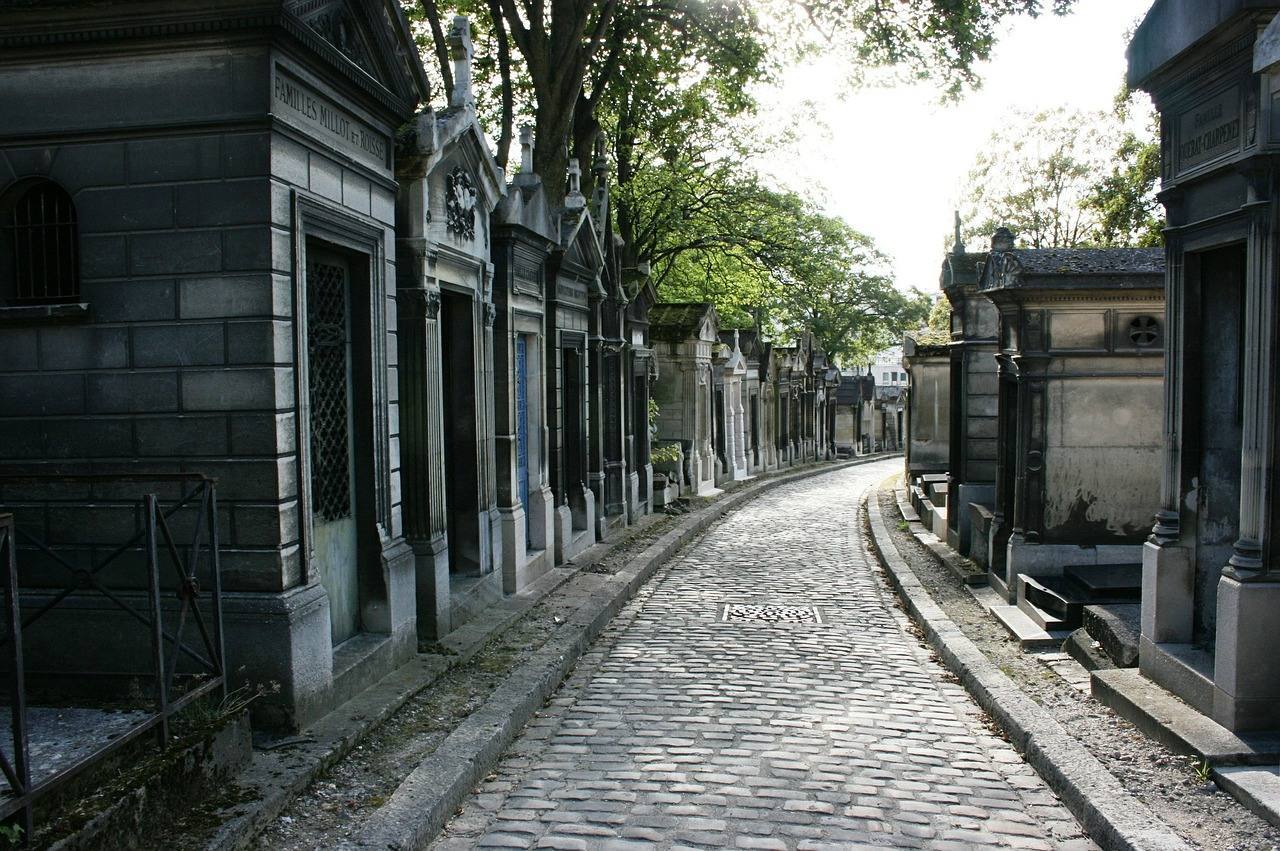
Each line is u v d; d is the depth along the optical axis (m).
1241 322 6.71
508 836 5.07
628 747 6.56
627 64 18.20
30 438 6.04
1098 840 4.98
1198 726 5.95
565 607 10.58
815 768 6.13
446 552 8.84
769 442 35.12
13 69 5.91
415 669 7.57
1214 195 6.39
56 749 4.78
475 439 10.05
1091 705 7.01
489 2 16.11
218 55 5.73
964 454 14.23
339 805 5.12
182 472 5.84
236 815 4.66
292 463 6.03
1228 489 6.83
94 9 5.64
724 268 29.52
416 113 8.16
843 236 29.12
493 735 6.24
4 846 3.74
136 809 4.29
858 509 23.36
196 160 5.81
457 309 10.01
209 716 5.18
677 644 9.77
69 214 6.10
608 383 17.19
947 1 15.40
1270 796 4.99
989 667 8.07
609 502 17.25
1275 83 5.52
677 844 4.97
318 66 6.23
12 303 6.12
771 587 13.09
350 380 7.31
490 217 10.76
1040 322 10.75
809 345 41.19
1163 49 6.64
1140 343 10.71
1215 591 6.85
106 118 5.85
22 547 6.05
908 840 5.04
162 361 5.91
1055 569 10.72
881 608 11.63
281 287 5.89
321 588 6.31
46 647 6.03
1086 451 10.77
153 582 4.69
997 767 6.15
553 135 15.76
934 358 22.38
